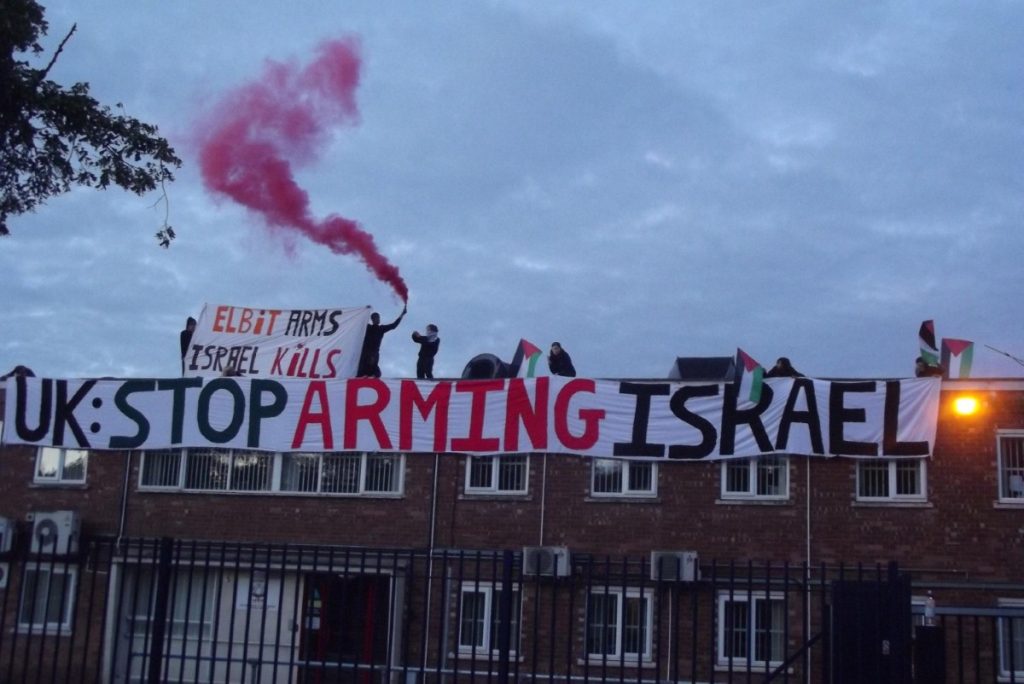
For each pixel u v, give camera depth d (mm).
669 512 23625
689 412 23656
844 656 12289
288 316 27234
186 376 26828
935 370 23719
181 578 25344
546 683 22719
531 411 24344
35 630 24828
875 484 22891
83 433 26344
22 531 24859
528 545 24047
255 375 26891
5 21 15453
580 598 23219
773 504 23156
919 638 15672
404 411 24953
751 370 23422
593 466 24156
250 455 25875
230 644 13203
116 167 16969
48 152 16766
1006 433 22500
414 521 24688
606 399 24062
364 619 24547
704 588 22922
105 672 24672
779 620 22688
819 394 23078
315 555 13250
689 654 22562
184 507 25906
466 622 23797
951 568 22141
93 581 13516
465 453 24641
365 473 25219
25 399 26750
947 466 22578
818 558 22719
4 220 17062
